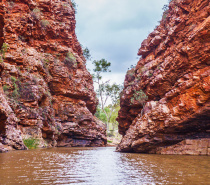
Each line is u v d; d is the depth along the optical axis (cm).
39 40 3462
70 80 3709
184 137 1534
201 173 617
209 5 1538
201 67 1466
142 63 2598
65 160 988
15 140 1731
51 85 3478
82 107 3888
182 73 1653
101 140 4325
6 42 2558
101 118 7325
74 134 3684
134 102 2434
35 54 2942
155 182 492
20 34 2855
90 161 972
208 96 1313
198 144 1401
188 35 1638
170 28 1978
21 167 703
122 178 541
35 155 1206
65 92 3619
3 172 597
